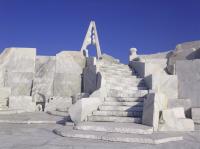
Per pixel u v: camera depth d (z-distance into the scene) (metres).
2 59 18.12
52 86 17.48
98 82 14.21
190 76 11.52
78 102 9.48
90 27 27.50
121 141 6.58
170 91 11.77
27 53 18.33
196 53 15.73
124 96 11.24
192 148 6.01
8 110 14.09
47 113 14.25
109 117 9.16
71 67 18.03
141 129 7.32
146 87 12.80
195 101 11.23
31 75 17.77
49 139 6.73
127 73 15.31
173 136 7.00
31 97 15.54
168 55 19.25
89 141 6.54
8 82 17.53
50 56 18.53
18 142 6.31
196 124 10.30
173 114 8.59
